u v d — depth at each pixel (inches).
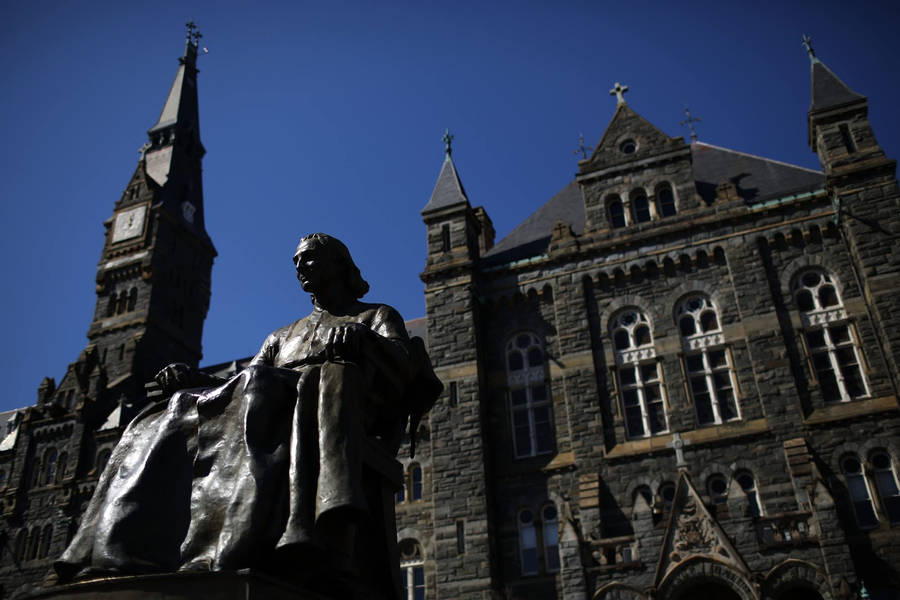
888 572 1083.3
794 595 1096.8
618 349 1389.0
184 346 2459.4
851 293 1293.1
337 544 185.9
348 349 211.2
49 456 2119.8
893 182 1290.6
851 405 1215.6
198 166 2910.9
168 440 209.5
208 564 182.5
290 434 201.3
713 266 1385.3
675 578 1070.4
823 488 1074.7
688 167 1469.0
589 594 1115.9
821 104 1393.9
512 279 1502.2
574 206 1669.5
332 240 267.0
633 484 1261.1
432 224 1563.7
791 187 1429.6
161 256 2468.0
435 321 1466.5
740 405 1267.2
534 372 1427.2
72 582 185.0
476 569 1243.8
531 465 1341.0
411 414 251.0
